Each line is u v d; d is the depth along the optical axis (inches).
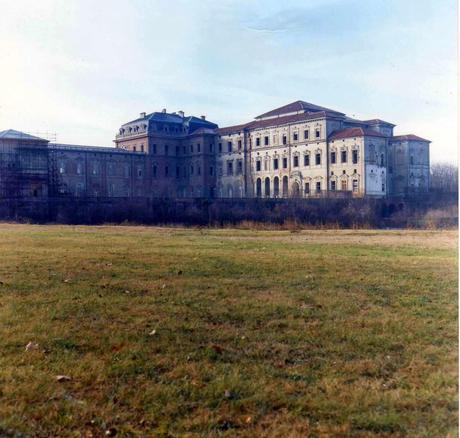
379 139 3703.3
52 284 525.7
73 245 919.0
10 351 328.8
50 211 2544.3
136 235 1221.1
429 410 248.7
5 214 2455.7
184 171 4832.7
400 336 359.3
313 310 429.7
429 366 303.3
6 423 237.8
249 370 299.7
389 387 275.7
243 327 382.6
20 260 685.9
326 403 256.1
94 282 538.9
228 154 4594.0
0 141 3262.8
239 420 242.1
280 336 360.5
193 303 450.9
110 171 4333.2
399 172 3777.1
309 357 322.0
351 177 3663.9
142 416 246.4
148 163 4611.2
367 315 414.9
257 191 4392.2
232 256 754.8
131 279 557.6
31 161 3329.2
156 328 377.4
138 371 299.1
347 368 302.2
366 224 2181.3
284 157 4160.9
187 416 245.9
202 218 2479.1
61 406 255.0
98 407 254.1
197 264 665.6
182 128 4899.1
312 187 3939.5
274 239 1127.0
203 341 350.6
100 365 304.8
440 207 2576.3
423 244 993.5
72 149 4087.1
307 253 804.6
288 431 231.1
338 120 3927.2
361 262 689.6
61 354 324.5
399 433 228.1
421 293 493.0
